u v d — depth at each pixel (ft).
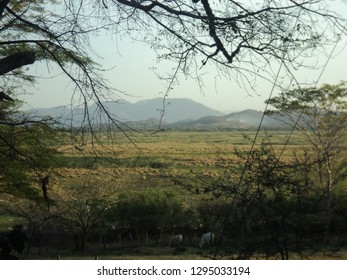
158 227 79.51
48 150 44.73
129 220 79.56
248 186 18.79
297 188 18.78
